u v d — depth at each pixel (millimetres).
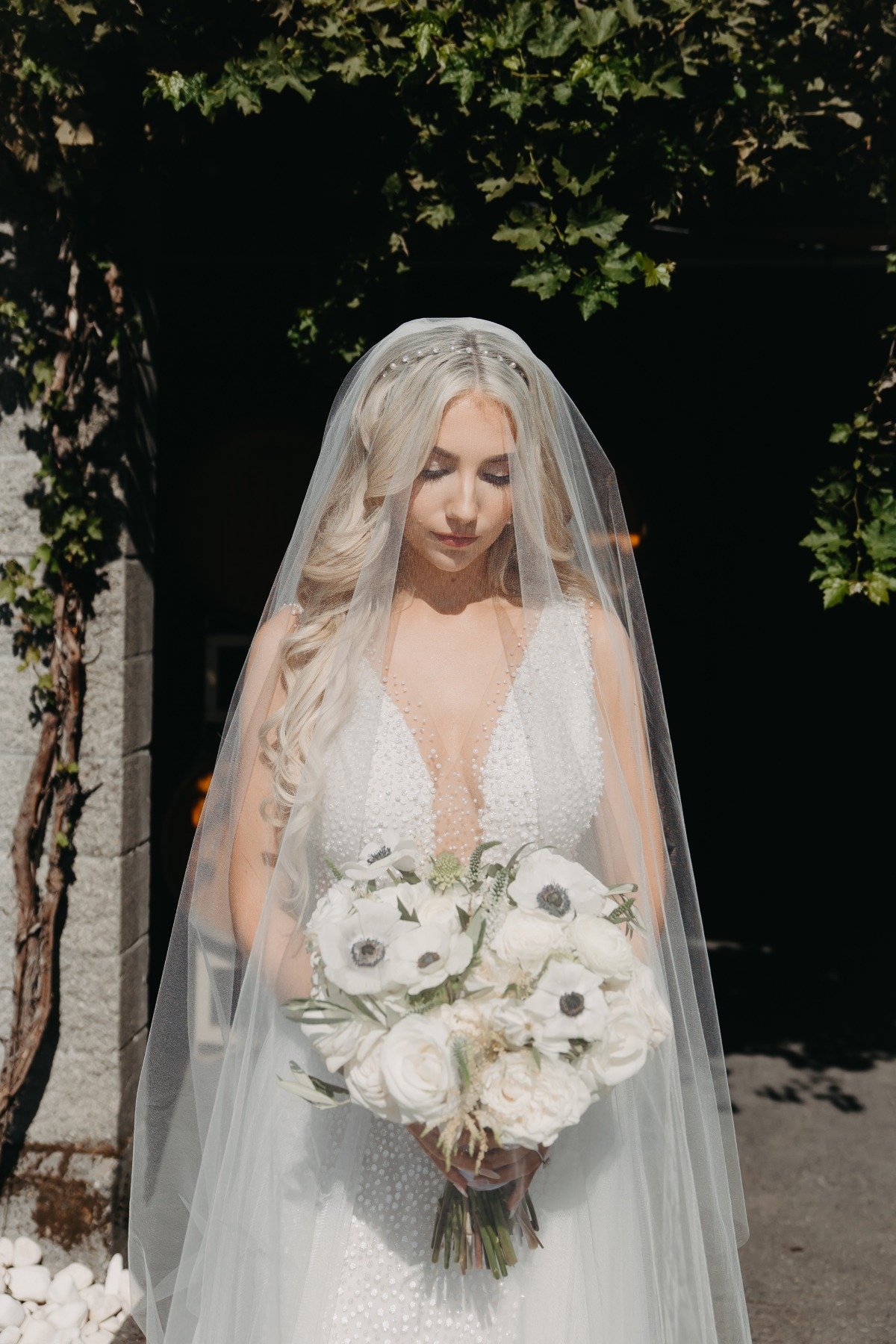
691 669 7543
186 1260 1896
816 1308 3230
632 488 6789
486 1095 1468
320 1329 1679
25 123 2842
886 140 2904
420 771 1814
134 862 3256
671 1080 1845
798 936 6848
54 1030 3199
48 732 3102
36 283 3029
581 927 1541
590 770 1835
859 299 4484
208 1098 2012
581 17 2764
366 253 3086
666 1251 1820
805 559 7133
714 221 3631
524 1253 1703
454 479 1799
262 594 5473
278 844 1897
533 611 1894
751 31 2779
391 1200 1715
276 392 5434
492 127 2863
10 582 3074
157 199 3207
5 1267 3137
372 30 2789
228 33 2785
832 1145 4234
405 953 1487
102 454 3113
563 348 6430
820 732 7629
